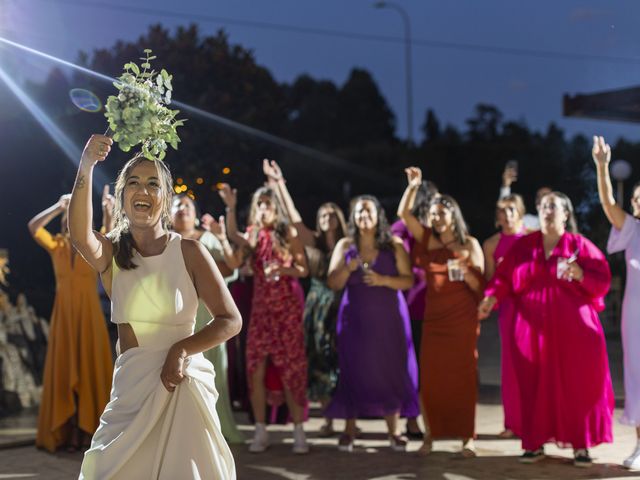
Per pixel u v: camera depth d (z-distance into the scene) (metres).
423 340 7.04
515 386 7.30
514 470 6.37
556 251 6.61
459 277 6.89
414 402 7.51
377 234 7.20
